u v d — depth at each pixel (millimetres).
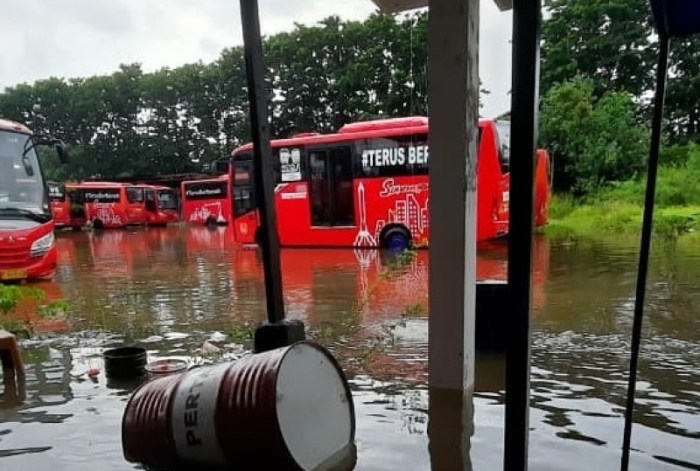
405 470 3014
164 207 36375
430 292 4199
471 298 4234
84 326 7125
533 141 1955
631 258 11062
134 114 47906
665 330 5727
